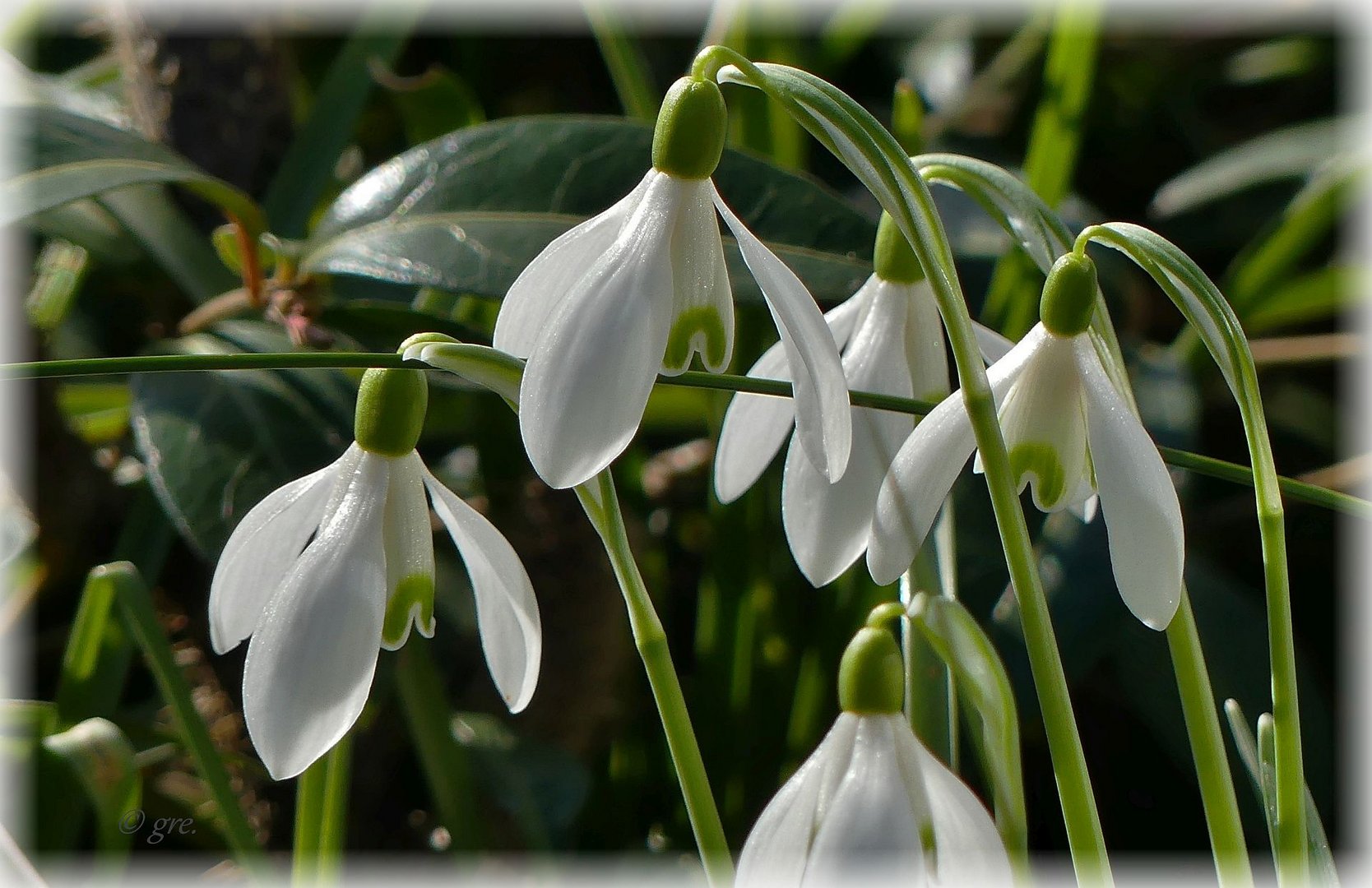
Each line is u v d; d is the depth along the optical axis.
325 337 0.50
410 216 0.50
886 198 0.42
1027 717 0.53
